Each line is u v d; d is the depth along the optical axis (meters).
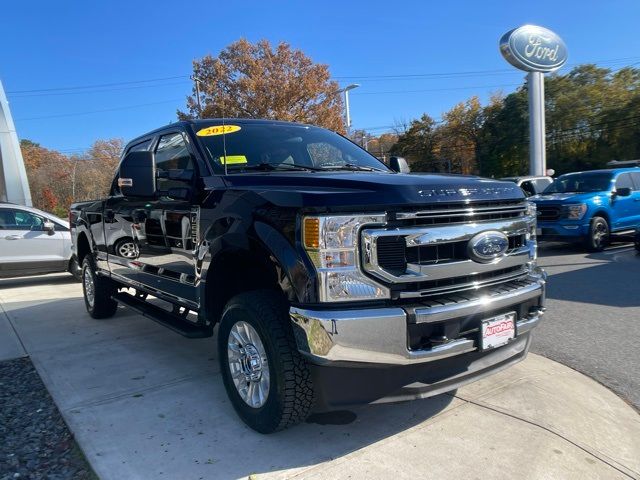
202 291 3.79
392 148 56.84
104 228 5.95
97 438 3.34
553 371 4.37
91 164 62.72
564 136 41.19
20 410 3.88
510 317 3.31
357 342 2.77
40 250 10.17
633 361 4.60
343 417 3.57
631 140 37.22
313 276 2.83
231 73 37.41
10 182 18.75
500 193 3.34
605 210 11.70
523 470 2.88
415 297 2.93
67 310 7.50
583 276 8.61
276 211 3.04
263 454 3.11
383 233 2.84
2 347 5.58
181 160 4.40
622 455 3.07
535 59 21.22
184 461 3.05
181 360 4.92
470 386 4.05
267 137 4.57
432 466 2.93
